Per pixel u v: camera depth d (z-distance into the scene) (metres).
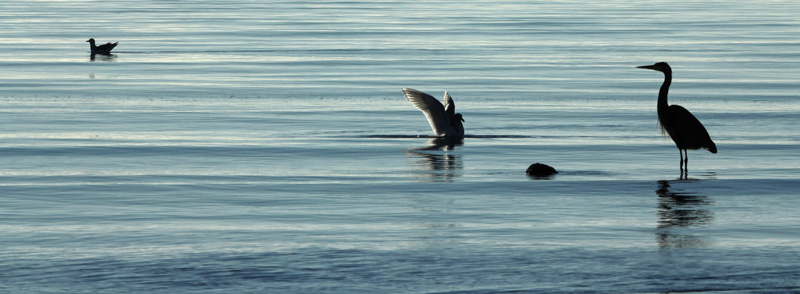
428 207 44.62
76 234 38.84
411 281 32.16
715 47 159.75
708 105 90.75
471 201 46.06
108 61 138.62
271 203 45.72
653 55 146.38
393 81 112.88
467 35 186.88
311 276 32.72
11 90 102.25
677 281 31.97
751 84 108.12
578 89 104.88
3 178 53.06
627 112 85.81
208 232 39.28
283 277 32.59
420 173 54.88
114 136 70.56
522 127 76.31
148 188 49.81
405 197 47.16
